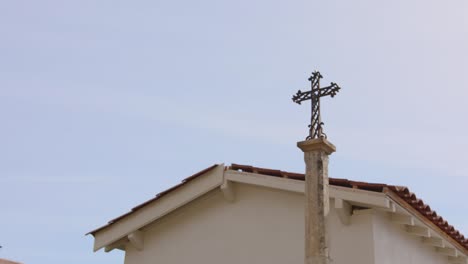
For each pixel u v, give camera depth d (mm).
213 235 11414
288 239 10531
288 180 10344
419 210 10242
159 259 11867
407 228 10977
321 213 7574
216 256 11219
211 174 11344
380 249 9844
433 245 11625
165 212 11641
